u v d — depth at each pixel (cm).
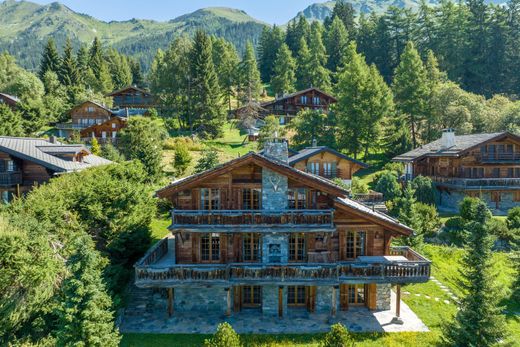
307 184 2491
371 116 6769
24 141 4397
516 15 10512
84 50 13150
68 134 8419
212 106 8162
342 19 14612
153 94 10331
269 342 2289
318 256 2641
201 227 2452
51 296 2023
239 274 2445
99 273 1927
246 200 2575
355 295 2794
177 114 8694
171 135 8162
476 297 2062
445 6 10912
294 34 14512
